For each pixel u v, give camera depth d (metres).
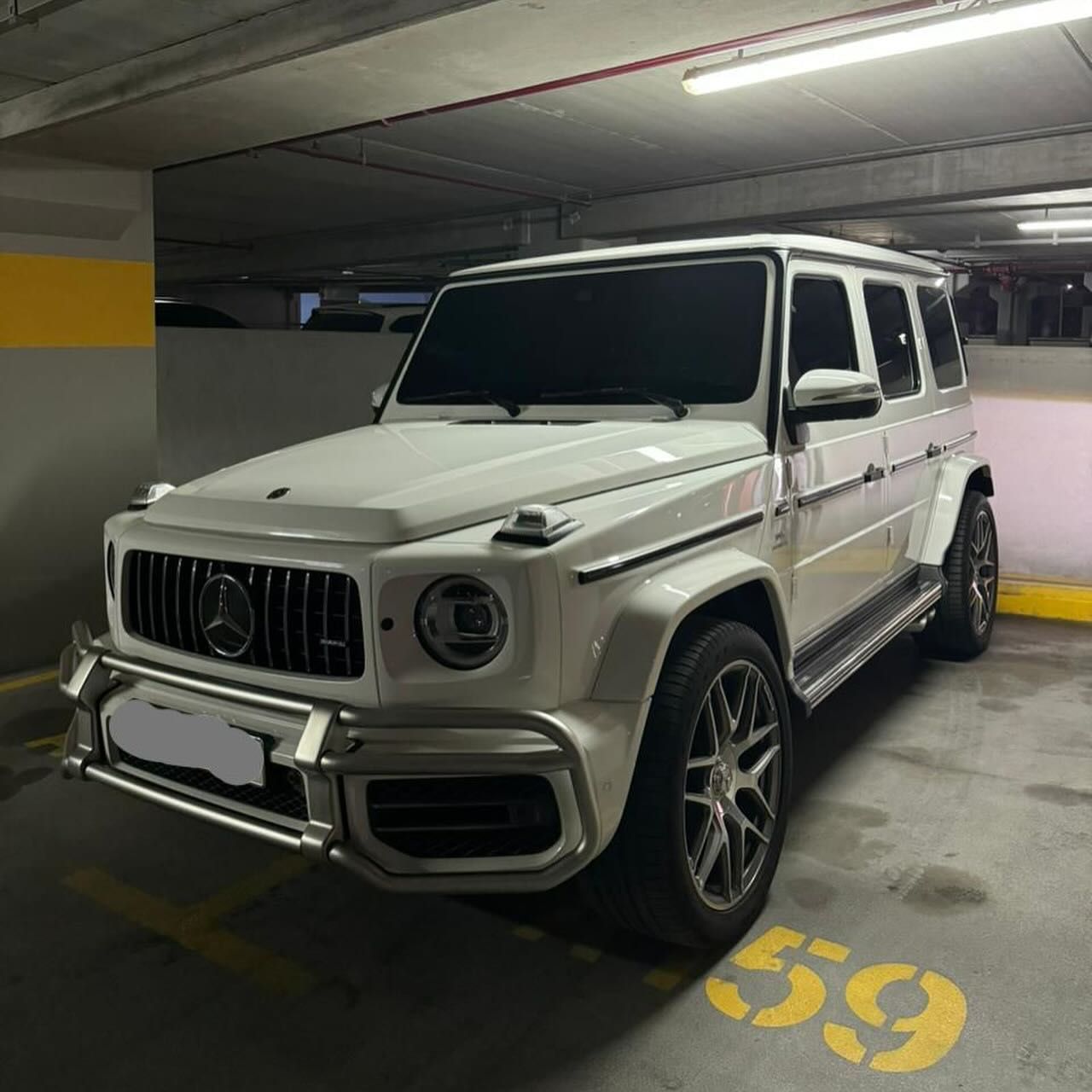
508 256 16.12
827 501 3.82
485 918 3.17
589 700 2.52
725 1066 2.49
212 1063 2.53
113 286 5.72
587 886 2.72
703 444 3.20
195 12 3.89
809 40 5.18
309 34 3.75
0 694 5.22
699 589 2.74
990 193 8.77
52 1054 2.56
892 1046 2.55
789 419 3.50
